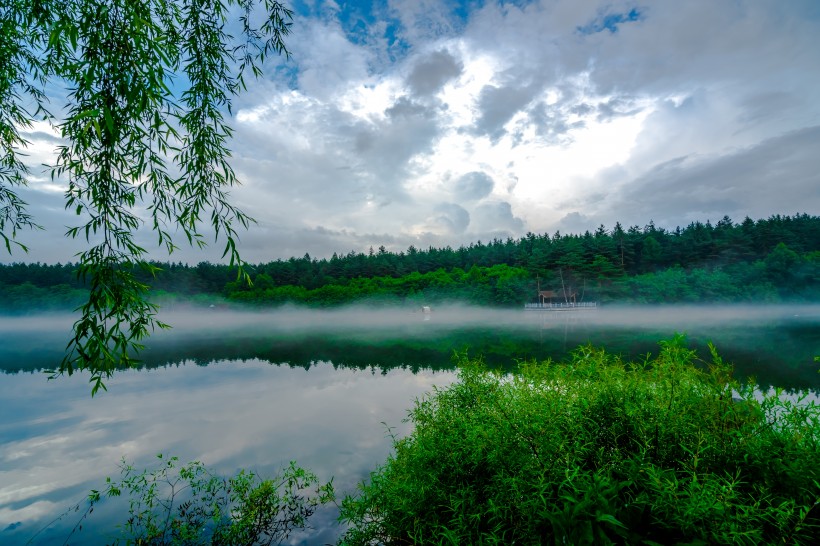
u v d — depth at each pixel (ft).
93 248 8.31
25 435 31.12
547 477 7.43
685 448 6.83
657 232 321.73
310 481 19.40
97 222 8.41
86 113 6.88
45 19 8.80
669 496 5.66
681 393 8.31
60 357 92.89
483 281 310.24
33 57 11.66
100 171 8.67
